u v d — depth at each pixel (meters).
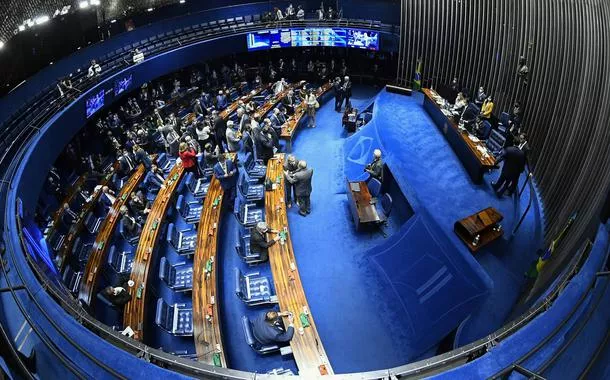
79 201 16.03
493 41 17.42
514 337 5.55
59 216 14.26
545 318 5.73
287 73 24.02
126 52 20.58
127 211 13.54
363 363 9.87
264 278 11.08
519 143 13.28
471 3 18.28
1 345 4.96
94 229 14.60
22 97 15.47
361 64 24.55
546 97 14.24
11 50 15.66
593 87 11.62
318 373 8.26
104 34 20.41
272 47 23.47
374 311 10.93
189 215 13.85
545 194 12.68
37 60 17.02
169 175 15.48
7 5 15.45
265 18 23.66
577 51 13.01
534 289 9.29
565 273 7.11
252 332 9.34
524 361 5.15
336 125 19.62
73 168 17.73
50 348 5.66
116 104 21.97
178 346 10.45
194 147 15.88
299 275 11.23
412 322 10.46
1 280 7.52
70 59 18.14
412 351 9.97
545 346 5.32
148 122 19.14
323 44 23.14
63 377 5.66
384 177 14.44
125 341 6.14
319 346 8.71
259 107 20.44
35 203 12.45
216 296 10.15
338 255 12.51
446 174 14.52
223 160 12.96
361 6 23.59
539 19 15.37
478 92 16.97
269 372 8.82
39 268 7.87
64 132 15.69
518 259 11.35
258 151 15.45
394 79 23.50
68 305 6.89
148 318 11.07
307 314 9.34
